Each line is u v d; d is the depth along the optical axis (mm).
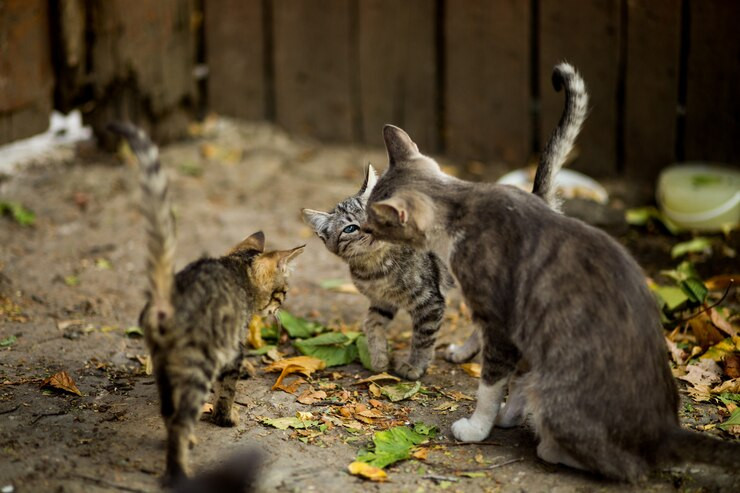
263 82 3244
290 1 3174
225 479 2258
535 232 2359
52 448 2369
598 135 3066
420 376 2562
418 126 3184
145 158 2293
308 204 3012
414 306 2545
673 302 2637
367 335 2582
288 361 2555
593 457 2336
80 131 3158
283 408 2473
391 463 2373
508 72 3092
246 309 2432
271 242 2895
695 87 2986
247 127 3250
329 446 2404
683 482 2350
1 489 2301
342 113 3219
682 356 2574
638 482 2344
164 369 2320
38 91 2990
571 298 2338
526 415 2447
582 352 2328
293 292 2777
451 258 2387
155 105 3131
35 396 2465
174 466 2305
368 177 2590
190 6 3154
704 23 2949
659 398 2336
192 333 2328
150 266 2307
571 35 3031
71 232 2896
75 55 3014
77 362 2551
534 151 3135
